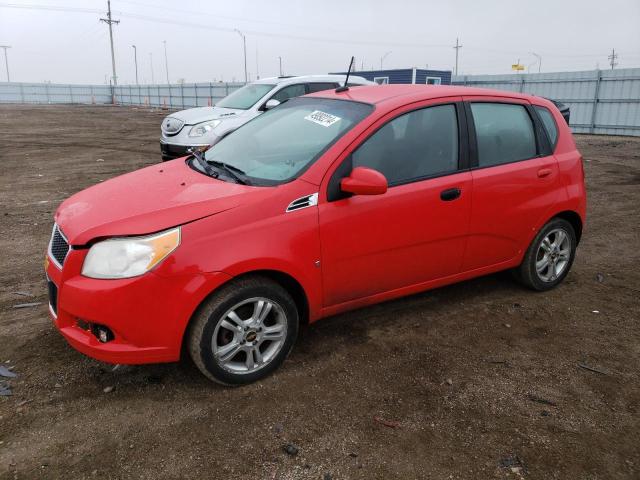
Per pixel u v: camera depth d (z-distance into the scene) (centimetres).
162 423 286
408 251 370
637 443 279
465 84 2873
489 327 405
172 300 286
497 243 422
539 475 255
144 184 353
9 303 427
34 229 649
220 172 362
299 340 378
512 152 426
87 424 284
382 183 313
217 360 306
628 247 612
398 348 371
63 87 6638
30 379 321
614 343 386
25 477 246
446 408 305
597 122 2303
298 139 369
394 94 389
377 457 265
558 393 322
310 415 296
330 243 331
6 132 2014
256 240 303
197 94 4472
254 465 258
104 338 287
